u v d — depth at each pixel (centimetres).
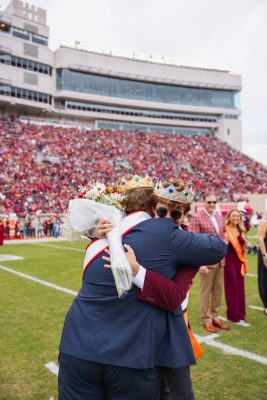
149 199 212
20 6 5109
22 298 714
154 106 6075
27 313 609
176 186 210
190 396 196
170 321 190
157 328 181
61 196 3164
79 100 5650
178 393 190
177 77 6272
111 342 172
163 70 6184
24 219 2473
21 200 2920
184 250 189
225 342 474
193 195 218
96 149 4544
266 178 4778
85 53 5653
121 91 5975
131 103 5928
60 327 536
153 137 5462
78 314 185
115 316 178
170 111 6272
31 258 1317
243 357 424
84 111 5622
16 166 3494
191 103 6412
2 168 3381
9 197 2931
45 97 5256
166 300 180
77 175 3691
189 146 5466
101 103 5800
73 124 5253
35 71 5172
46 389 353
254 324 553
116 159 4444
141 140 5228
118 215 198
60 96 5459
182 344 192
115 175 3975
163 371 194
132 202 211
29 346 461
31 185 3231
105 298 180
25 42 5066
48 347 458
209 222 543
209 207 541
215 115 6550
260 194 3825
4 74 4872
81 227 198
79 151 4344
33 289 795
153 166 4525
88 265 192
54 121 5212
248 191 4294
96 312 180
